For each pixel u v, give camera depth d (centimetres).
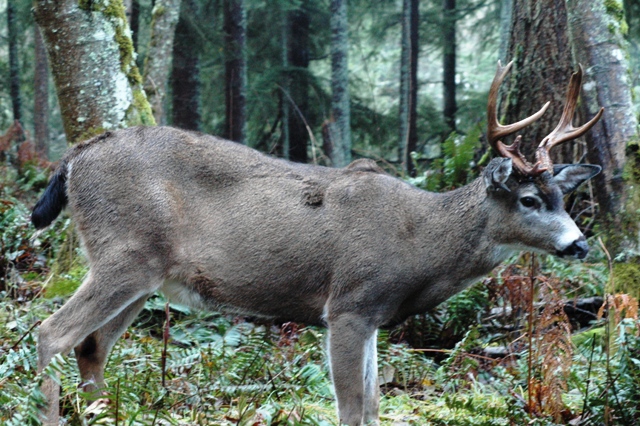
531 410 549
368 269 541
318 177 565
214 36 1836
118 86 791
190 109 1844
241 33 1883
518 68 970
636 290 682
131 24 1681
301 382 605
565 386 553
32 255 805
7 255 770
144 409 473
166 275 545
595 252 862
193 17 1791
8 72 2412
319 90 2033
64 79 785
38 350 509
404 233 552
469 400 569
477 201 564
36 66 2284
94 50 782
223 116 2088
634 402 527
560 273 789
